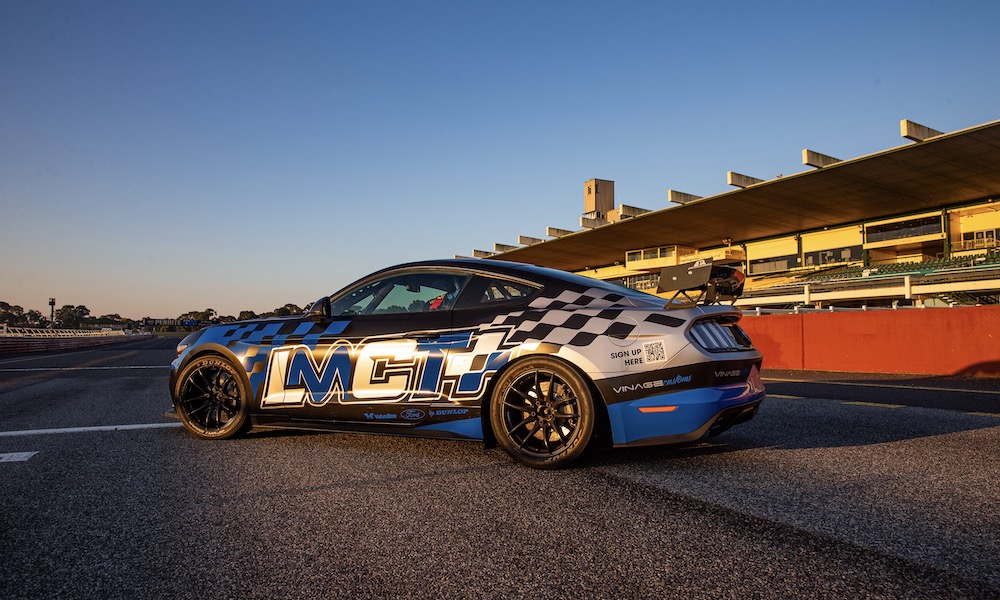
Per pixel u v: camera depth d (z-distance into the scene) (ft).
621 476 8.87
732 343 9.86
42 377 28.58
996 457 10.14
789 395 19.80
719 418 9.16
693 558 5.77
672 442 9.06
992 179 99.91
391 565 5.65
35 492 8.12
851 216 126.31
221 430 11.73
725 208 120.06
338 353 10.98
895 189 105.91
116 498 7.84
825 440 11.66
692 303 9.53
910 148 86.53
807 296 105.81
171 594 5.10
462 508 7.34
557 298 10.12
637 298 9.91
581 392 9.19
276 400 11.30
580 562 5.69
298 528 6.66
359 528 6.65
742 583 5.22
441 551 5.98
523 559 5.76
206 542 6.27
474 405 9.85
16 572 5.57
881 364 30.60
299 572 5.51
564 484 8.42
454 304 10.73
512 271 10.72
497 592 5.08
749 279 152.66
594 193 271.28
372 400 10.56
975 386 23.07
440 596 5.02
